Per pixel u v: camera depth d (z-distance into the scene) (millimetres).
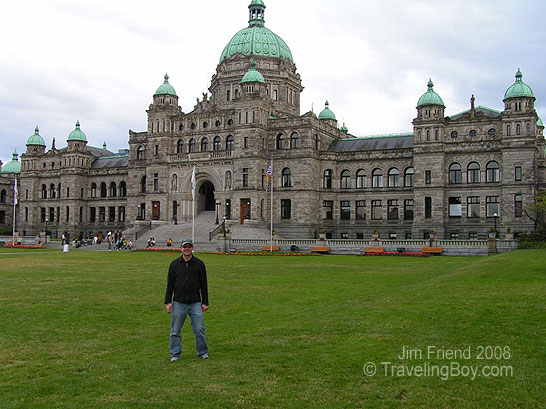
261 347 18250
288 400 13594
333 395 13836
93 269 45969
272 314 24656
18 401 13969
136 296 29906
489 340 17766
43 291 31672
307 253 72125
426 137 90250
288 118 97625
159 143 105625
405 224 94188
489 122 89125
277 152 98250
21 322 23094
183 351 18344
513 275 33000
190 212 103125
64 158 127188
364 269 46562
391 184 96000
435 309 22609
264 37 109312
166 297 17281
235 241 81062
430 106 90125
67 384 15219
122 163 127438
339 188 99125
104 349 18875
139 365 16797
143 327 22219
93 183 127312
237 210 96438
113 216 124750
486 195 87125
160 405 13477
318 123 99375
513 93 84688
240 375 15523
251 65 100312
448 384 14359
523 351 16578
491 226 86438
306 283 35969
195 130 103562
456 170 89688
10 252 75938
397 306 23844
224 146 100750
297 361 16516
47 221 130875
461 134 91062
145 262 54719
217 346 18781
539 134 105562
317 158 98438
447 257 64188
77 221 125438
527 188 83000
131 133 113750
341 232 98500
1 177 144125
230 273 42969
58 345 19391
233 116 100312
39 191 132750
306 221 95562
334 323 21156
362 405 13234
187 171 102938
